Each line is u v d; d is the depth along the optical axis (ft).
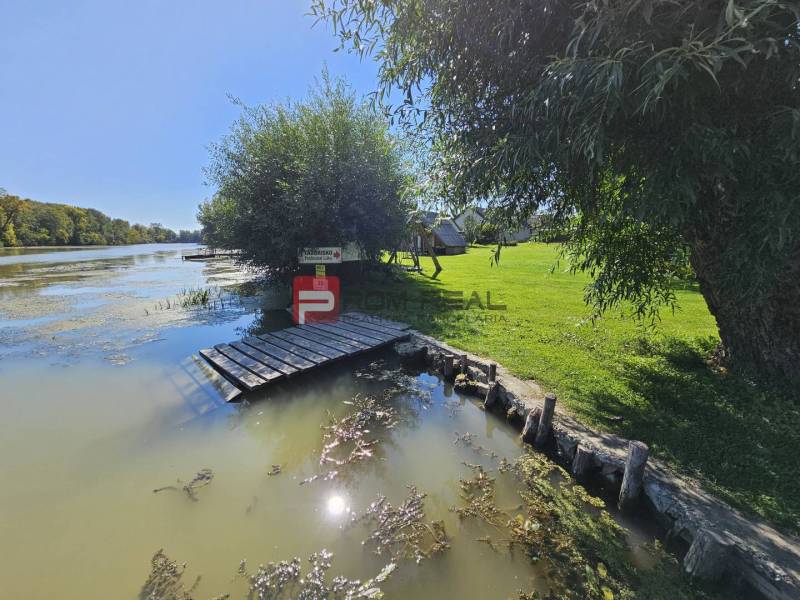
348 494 8.98
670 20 5.30
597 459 8.96
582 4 5.82
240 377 15.03
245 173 29.91
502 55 7.67
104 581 6.81
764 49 5.07
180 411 13.16
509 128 8.22
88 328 24.13
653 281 14.25
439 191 11.73
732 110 6.49
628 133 6.70
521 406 11.57
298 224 26.73
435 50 8.32
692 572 6.36
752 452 8.43
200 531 7.91
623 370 13.35
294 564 7.07
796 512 6.73
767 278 7.72
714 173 6.39
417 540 7.54
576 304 24.88
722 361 12.69
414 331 19.95
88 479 9.64
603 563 6.84
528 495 8.73
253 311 28.96
